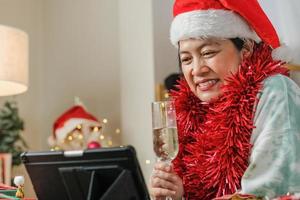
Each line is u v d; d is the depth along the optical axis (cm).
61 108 323
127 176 97
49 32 331
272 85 119
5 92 228
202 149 132
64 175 101
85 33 325
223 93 127
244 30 130
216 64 129
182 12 132
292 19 185
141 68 292
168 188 118
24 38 226
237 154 121
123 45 303
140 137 288
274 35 133
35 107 325
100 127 288
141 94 291
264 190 104
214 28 127
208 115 134
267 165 107
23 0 327
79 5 328
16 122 280
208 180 128
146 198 99
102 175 100
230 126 123
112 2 319
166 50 291
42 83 328
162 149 112
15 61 217
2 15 316
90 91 319
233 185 120
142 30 293
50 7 333
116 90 311
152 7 290
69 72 325
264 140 110
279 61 129
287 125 110
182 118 141
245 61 128
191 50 131
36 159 103
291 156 106
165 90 272
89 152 99
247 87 123
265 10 191
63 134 280
